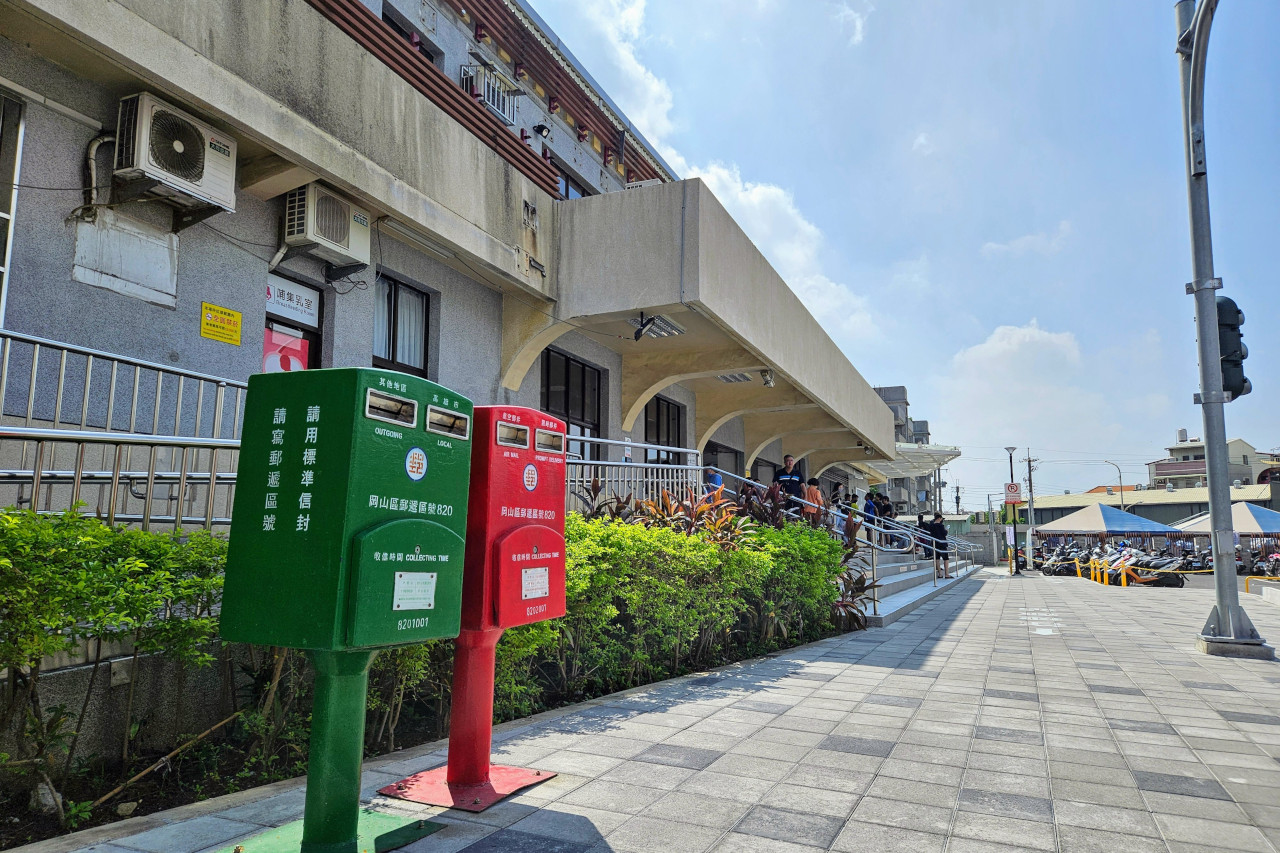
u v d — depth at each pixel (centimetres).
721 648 790
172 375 636
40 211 550
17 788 338
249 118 613
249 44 618
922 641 932
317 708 275
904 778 381
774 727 483
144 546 350
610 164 1627
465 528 314
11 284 532
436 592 294
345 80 713
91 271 579
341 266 795
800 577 866
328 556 256
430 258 943
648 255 1000
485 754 359
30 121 546
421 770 389
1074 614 1317
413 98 801
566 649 579
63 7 490
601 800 342
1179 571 2489
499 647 470
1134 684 651
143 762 386
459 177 864
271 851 275
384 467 273
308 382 271
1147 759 421
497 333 1058
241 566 272
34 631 291
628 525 666
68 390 561
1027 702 571
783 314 1354
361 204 783
